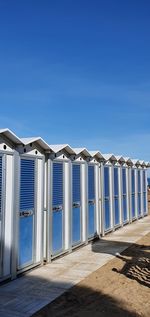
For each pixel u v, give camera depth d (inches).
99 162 558.3
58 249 402.6
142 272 336.5
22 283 303.9
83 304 252.8
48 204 382.0
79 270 345.1
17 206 323.6
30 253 345.1
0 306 250.7
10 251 313.1
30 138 348.8
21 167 335.3
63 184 420.5
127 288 286.5
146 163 850.8
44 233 378.9
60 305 251.9
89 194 510.6
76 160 464.1
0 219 300.0
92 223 517.0
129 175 733.3
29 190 347.3
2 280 299.4
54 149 399.9
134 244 487.2
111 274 329.4
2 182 304.2
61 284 299.6
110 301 256.8
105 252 432.1
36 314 236.2
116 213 641.6
